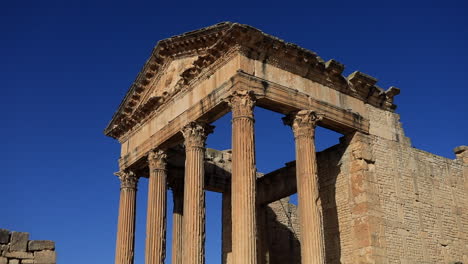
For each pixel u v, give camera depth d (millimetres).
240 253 24641
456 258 34000
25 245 20156
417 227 32469
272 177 40938
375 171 31828
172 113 33594
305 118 29312
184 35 32125
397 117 35094
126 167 38062
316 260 26766
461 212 36062
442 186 35625
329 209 32562
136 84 37344
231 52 28562
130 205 37844
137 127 37906
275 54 29188
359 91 32969
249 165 26188
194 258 27984
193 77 31766
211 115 30250
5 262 19594
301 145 28906
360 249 29891
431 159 35906
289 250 43000
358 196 30906
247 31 27672
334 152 33281
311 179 28266
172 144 34312
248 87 27562
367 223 29906
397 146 33938
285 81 29359
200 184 29891
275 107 29234
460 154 38938
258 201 41375
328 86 31484
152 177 34594
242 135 26578
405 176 33406
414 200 33219
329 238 31984
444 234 34000
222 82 29031
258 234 40438
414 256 31359
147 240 33250
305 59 29922
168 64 35156
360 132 32156
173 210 39625
